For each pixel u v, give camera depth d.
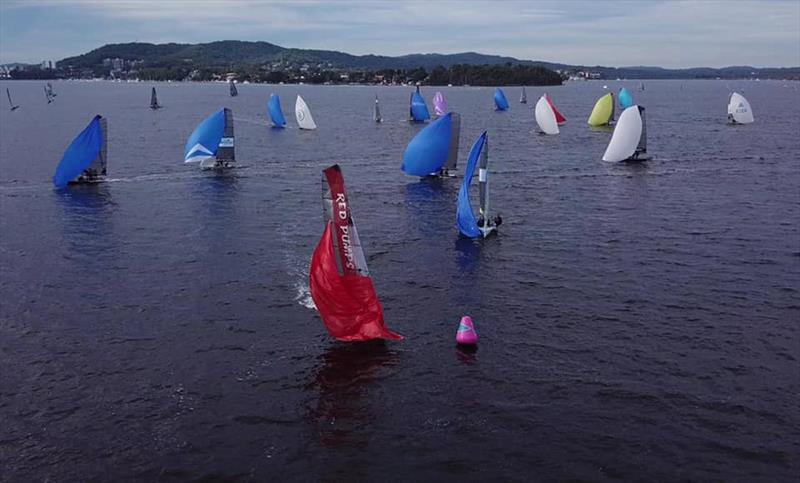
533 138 100.88
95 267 38.88
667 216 50.16
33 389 25.05
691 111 159.88
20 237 45.03
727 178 65.31
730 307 32.31
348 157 81.38
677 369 26.22
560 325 30.44
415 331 29.97
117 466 20.69
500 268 38.44
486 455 21.03
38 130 113.44
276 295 34.31
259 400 24.31
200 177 66.44
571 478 19.94
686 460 20.70
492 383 25.33
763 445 21.42
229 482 19.94
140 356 27.66
